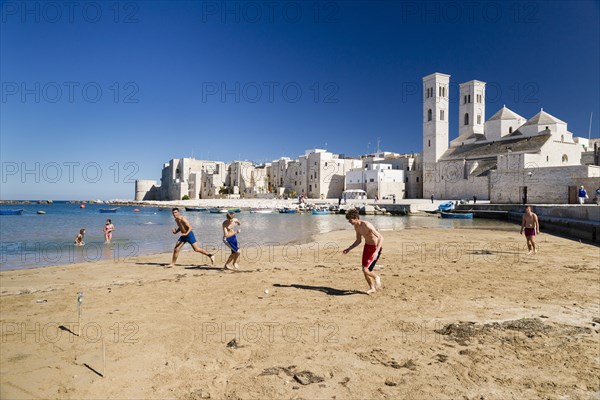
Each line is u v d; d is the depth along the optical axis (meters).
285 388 4.68
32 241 23.91
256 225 40.00
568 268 12.51
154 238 25.95
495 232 28.08
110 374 5.07
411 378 4.89
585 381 4.77
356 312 7.70
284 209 69.31
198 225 41.50
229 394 4.56
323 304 8.31
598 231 20.41
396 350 5.79
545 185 48.16
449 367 5.20
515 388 4.61
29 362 5.45
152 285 10.30
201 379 4.94
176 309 8.02
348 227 36.91
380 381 4.83
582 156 64.62
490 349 5.79
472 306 8.05
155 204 123.00
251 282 10.62
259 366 5.30
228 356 5.64
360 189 89.62
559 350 5.73
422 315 7.47
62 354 5.72
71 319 7.41
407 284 10.17
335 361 5.43
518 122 75.88
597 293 9.11
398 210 60.09
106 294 9.33
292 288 9.84
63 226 37.78
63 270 12.69
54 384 4.81
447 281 10.55
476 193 67.19
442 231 29.20
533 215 15.91
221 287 10.01
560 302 8.33
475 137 82.50
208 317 7.47
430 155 82.81
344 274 11.72
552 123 68.06
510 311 7.70
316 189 99.94
